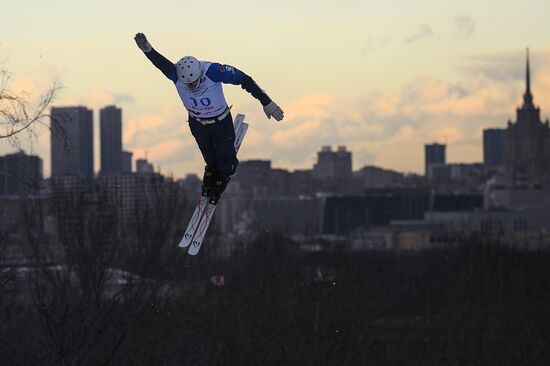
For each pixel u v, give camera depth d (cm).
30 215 9156
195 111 3881
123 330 7938
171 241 13088
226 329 10294
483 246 19600
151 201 13625
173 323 9744
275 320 11262
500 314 13438
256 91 3831
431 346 12706
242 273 14150
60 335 7156
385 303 16562
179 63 3766
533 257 18762
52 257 9381
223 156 4012
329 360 10975
